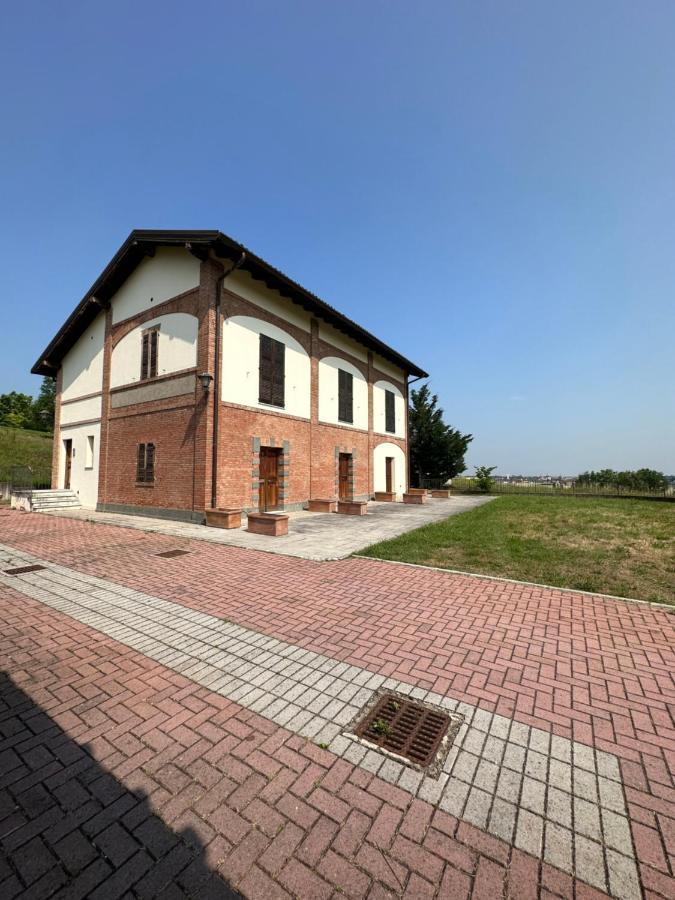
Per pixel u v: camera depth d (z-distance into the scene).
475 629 4.32
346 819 2.03
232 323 12.38
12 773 2.33
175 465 12.17
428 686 3.24
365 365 19.97
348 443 18.27
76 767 2.38
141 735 2.66
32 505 14.88
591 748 2.56
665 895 1.69
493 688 3.22
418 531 9.92
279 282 13.15
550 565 6.81
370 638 4.10
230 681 3.32
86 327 16.83
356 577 6.18
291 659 3.67
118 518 12.43
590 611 4.86
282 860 1.82
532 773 2.35
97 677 3.39
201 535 9.52
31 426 51.00
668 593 5.47
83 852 1.86
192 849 1.87
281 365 14.25
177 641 4.04
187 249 11.92
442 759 2.45
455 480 30.41
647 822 2.04
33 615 4.74
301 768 2.37
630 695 3.16
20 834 1.95
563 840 1.93
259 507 13.31
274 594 5.41
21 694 3.14
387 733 2.68
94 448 15.80
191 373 11.93
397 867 1.80
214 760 2.43
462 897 1.67
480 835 1.96
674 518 11.91
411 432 28.41
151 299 13.52
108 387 14.98
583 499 19.38
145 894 1.67
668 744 2.61
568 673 3.46
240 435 12.45
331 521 12.17
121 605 5.04
